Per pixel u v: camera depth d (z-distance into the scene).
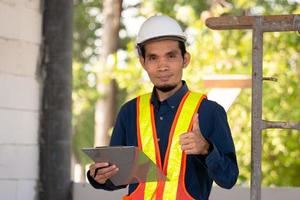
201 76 12.18
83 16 21.50
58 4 6.05
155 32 4.06
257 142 4.39
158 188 4.08
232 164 3.95
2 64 5.68
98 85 17.69
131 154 3.76
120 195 6.07
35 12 5.98
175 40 4.07
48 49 6.04
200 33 12.62
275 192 5.77
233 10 13.80
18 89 5.82
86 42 21.89
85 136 21.19
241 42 12.43
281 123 4.36
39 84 6.02
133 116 4.22
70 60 6.12
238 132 12.02
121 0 17.36
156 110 4.16
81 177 19.05
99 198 6.10
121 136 4.26
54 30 6.04
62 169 6.05
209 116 4.07
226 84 7.05
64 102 6.06
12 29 5.77
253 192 4.38
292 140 12.50
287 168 12.69
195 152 3.77
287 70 12.27
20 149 5.84
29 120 5.92
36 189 6.00
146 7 16.16
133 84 13.70
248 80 7.03
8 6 5.73
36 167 6.00
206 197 4.09
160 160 4.07
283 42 12.23
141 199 4.11
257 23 4.41
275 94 12.34
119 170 3.91
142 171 3.90
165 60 4.06
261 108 4.39
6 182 5.71
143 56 4.14
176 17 14.48
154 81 4.11
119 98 20.41
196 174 4.06
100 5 21.44
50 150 6.01
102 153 3.79
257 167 4.38
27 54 5.91
